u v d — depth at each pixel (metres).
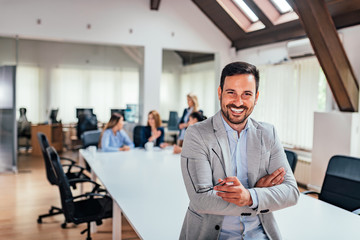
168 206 2.20
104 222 3.83
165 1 6.86
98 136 4.91
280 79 6.08
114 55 7.20
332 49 4.31
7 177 5.88
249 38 6.88
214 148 1.29
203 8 7.00
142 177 3.02
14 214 4.05
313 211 2.18
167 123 7.45
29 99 7.12
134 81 7.23
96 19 6.40
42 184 5.45
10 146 6.16
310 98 5.47
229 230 1.34
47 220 3.86
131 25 6.64
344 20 4.72
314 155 4.99
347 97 4.55
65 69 7.15
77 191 4.94
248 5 6.04
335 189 2.65
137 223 1.89
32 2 5.96
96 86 7.20
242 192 1.17
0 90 6.00
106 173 3.17
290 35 5.84
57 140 8.03
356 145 4.55
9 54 6.13
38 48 7.05
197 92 7.61
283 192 1.25
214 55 7.66
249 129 1.34
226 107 1.25
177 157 4.09
